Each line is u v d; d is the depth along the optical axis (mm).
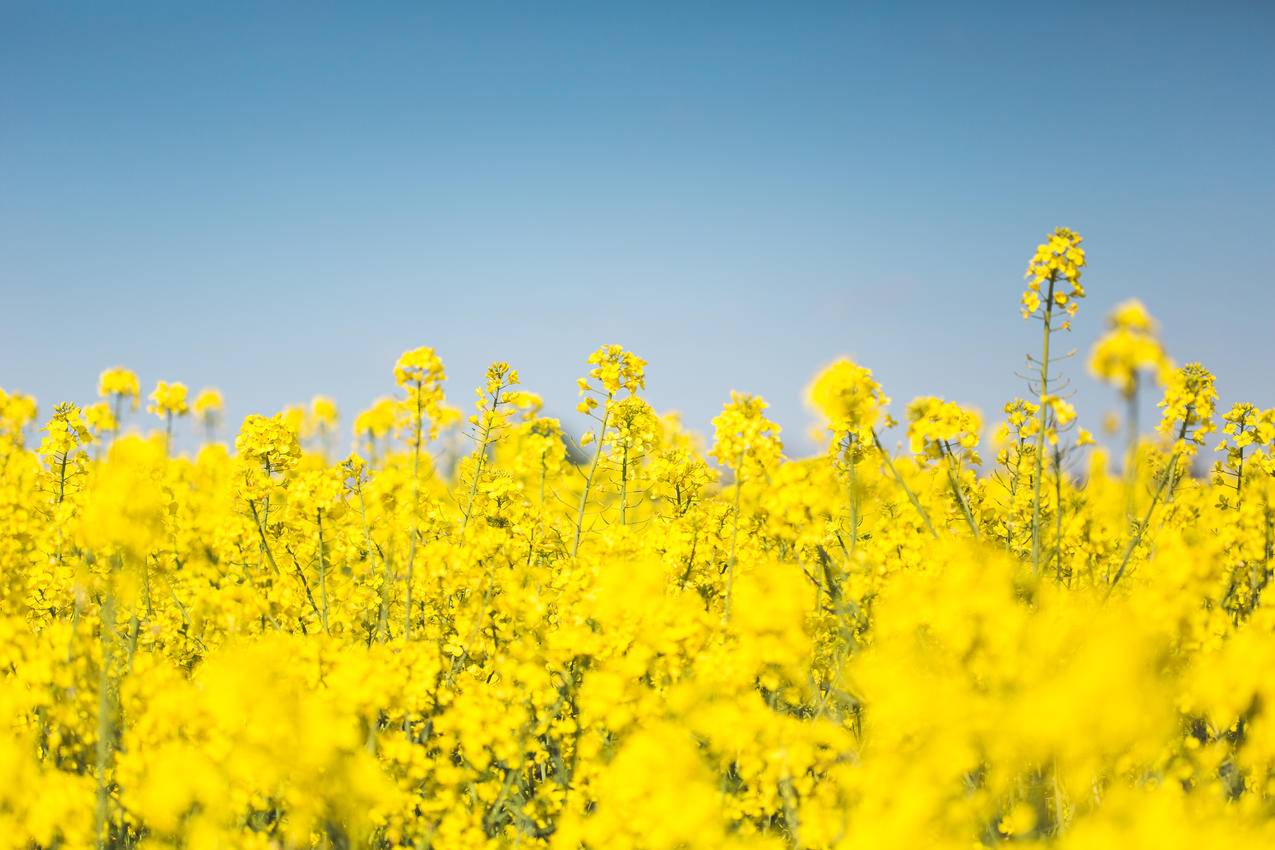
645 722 2527
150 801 2473
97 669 2607
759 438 2703
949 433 2707
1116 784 2395
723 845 2414
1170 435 2848
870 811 2365
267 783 2488
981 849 2379
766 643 2555
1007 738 2373
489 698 2590
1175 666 2480
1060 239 2656
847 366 2748
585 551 2863
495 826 2586
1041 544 2807
